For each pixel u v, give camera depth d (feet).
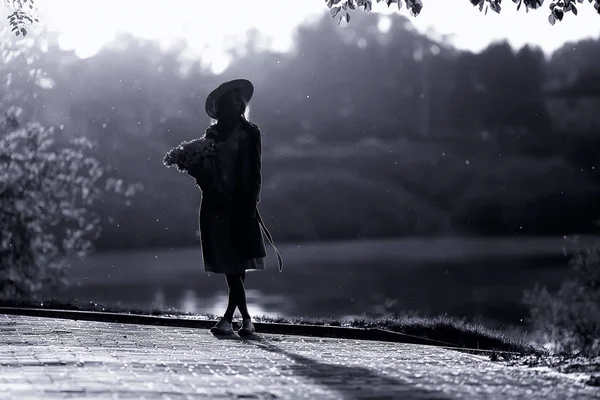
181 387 30.73
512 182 555.28
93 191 175.32
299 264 426.10
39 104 168.96
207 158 49.42
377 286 329.52
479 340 61.31
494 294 300.20
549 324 167.22
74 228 172.76
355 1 64.03
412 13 63.00
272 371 35.35
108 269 405.59
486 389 31.40
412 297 295.28
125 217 454.81
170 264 421.59
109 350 41.19
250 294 307.99
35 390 29.01
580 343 162.91
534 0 61.11
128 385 30.71
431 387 31.73
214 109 50.34
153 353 40.57
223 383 31.96
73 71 291.58
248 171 49.78
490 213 551.59
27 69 165.17
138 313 67.87
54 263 171.73
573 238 179.93
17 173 165.99
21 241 165.17
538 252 445.78
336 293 307.37
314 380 33.09
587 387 31.96
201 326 58.18
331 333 56.44
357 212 548.31
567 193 544.62
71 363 35.88
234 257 49.80
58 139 186.60
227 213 49.75
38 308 68.85
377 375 34.47
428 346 49.52
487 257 429.79
